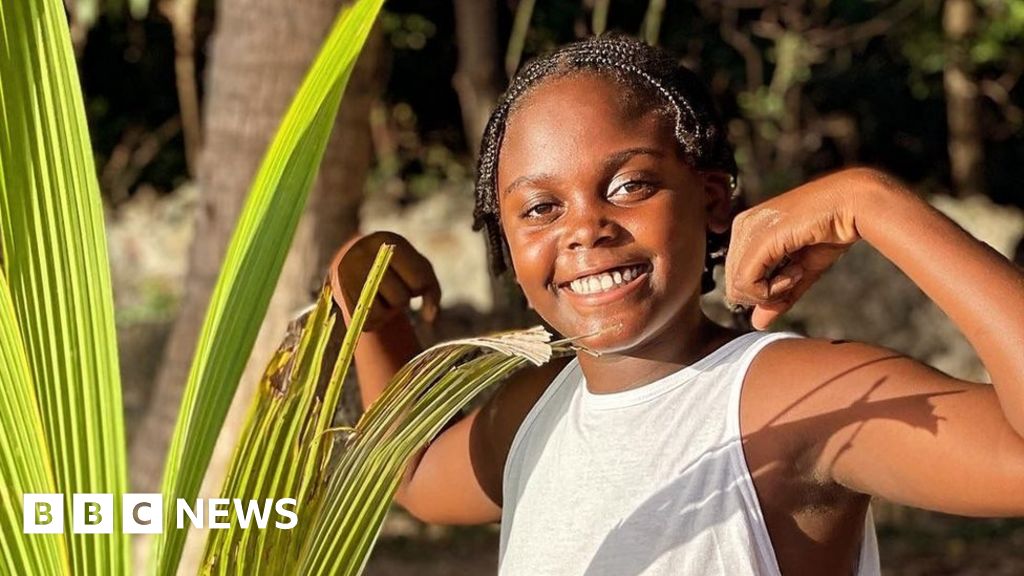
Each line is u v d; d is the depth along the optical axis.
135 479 4.40
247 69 4.20
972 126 11.78
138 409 9.02
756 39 11.29
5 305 1.23
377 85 4.34
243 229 1.28
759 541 1.40
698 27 10.92
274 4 4.14
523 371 1.80
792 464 1.42
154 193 12.17
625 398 1.52
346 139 4.23
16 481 1.27
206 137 4.35
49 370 1.25
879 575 1.52
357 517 1.41
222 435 3.97
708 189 1.56
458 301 8.70
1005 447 1.27
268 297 1.29
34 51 1.21
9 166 1.21
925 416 1.33
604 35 1.58
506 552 1.60
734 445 1.43
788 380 1.43
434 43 11.49
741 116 11.38
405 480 1.94
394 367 1.86
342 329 1.66
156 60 11.56
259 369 4.06
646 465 1.47
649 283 1.47
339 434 1.46
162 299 10.89
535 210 1.50
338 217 4.23
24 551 1.28
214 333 1.28
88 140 1.22
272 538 1.34
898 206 1.32
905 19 11.56
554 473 1.56
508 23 9.80
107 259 1.24
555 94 1.50
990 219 10.00
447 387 1.42
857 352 1.42
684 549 1.42
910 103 12.56
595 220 1.46
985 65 11.94
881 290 8.19
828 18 11.30
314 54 4.16
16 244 1.23
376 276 1.32
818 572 1.43
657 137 1.48
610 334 1.47
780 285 1.40
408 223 10.35
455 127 11.95
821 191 1.36
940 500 1.33
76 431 1.26
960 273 1.27
